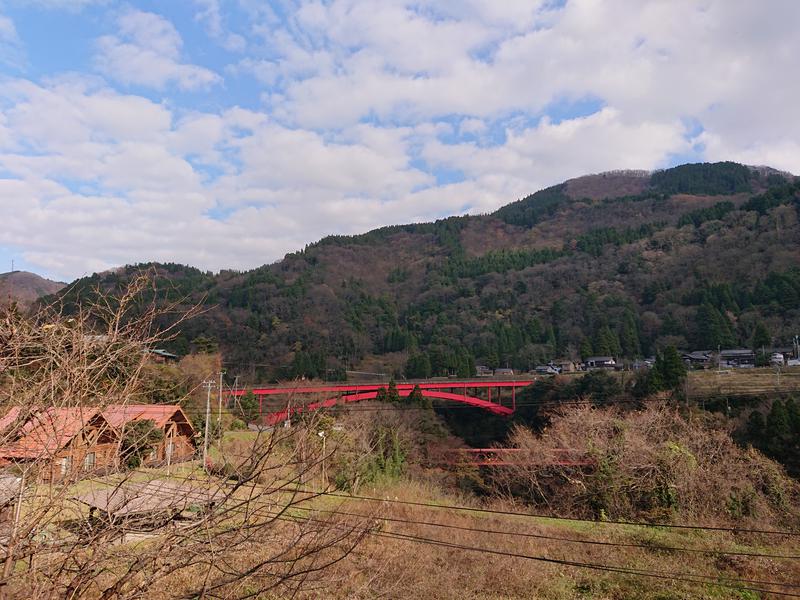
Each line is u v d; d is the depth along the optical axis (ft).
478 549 44.91
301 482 11.46
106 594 10.02
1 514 10.13
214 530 10.88
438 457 111.65
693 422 87.86
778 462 82.33
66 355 10.35
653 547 51.80
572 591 43.86
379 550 39.75
